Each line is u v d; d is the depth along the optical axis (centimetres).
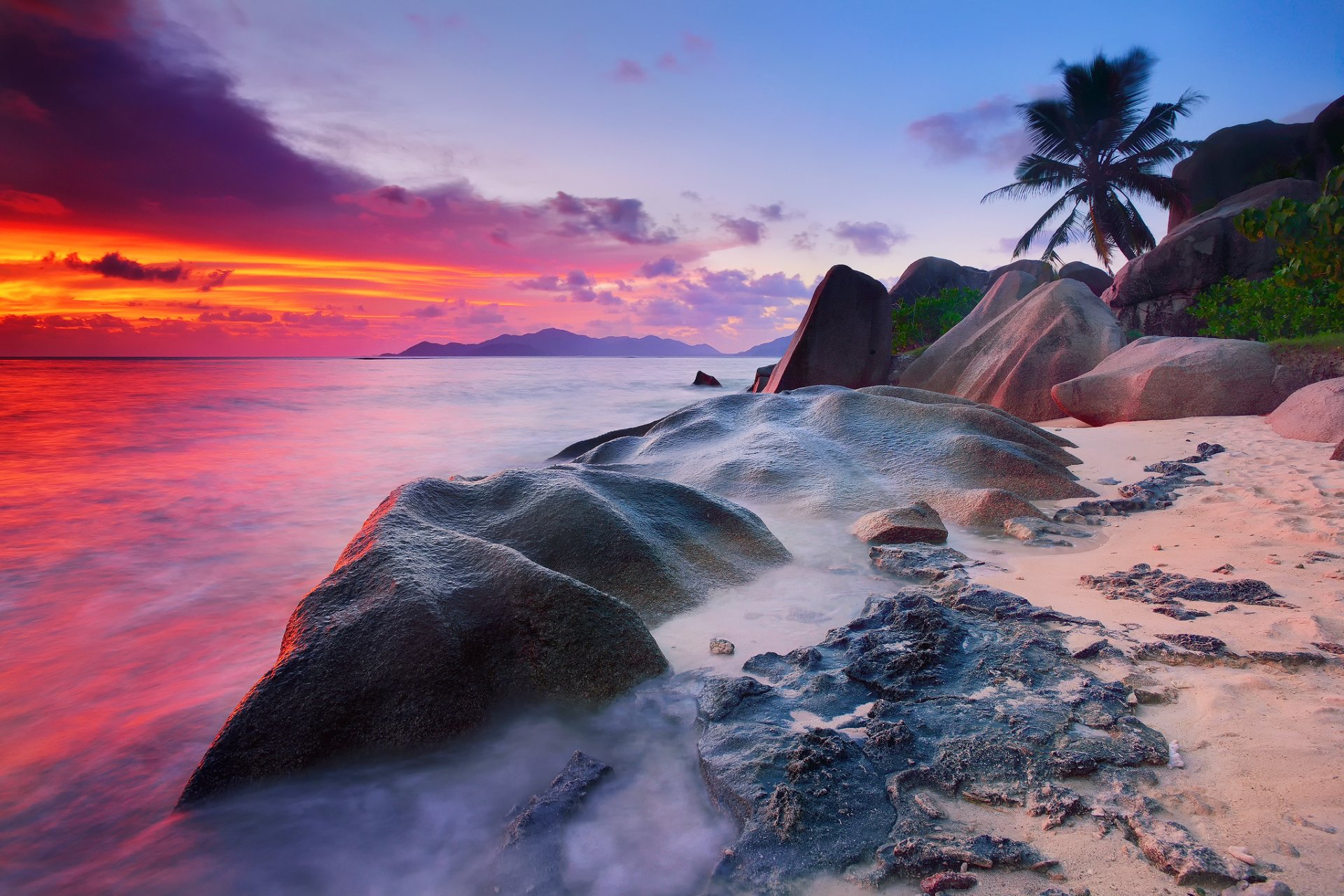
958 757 250
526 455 1330
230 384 3691
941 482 681
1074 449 880
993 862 200
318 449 1418
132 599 572
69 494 991
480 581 359
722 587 459
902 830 217
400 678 308
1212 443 852
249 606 558
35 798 298
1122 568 455
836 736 262
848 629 378
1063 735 258
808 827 220
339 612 333
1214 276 1981
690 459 764
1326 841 194
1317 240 934
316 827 264
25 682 418
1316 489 593
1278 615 349
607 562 439
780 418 843
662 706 321
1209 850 194
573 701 328
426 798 276
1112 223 2789
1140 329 2141
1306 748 236
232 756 287
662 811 250
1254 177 2653
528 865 225
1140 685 291
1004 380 1382
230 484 1066
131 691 406
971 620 378
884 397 843
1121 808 217
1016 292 1641
